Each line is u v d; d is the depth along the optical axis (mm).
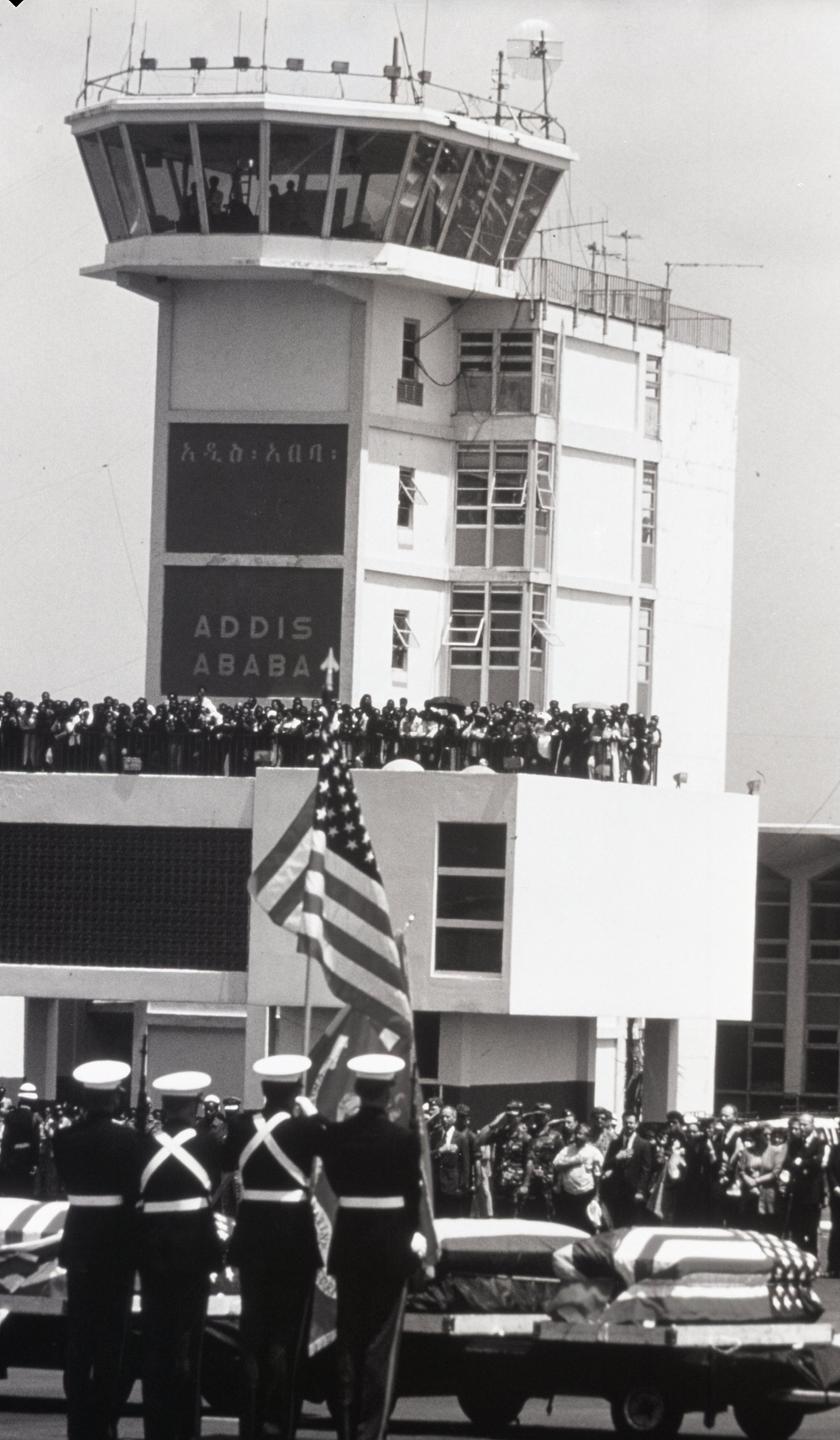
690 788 84438
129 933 68875
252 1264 21844
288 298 77875
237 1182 29281
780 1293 26797
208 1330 26703
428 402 79312
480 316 79812
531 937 64812
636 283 83688
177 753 68625
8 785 69625
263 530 78062
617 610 82688
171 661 78750
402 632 78750
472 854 64875
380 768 66750
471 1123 65438
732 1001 71875
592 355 81438
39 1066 72750
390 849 65312
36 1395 29375
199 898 68312
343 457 77375
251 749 68188
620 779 68125
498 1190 50250
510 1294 26812
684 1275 26688
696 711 86312
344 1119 22609
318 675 77375
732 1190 47438
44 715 69812
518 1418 28484
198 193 76188
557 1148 48438
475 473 79812
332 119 74625
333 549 77500
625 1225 45594
